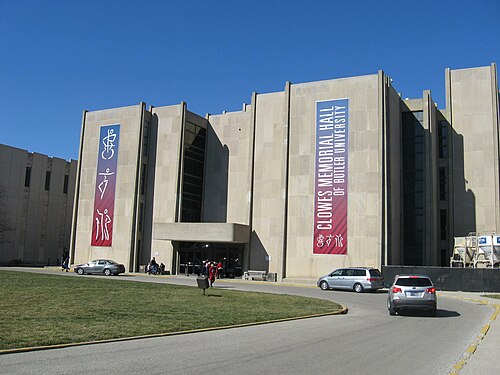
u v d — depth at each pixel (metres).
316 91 45.22
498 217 44.88
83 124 57.00
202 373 8.91
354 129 43.16
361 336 14.20
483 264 38.97
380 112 42.34
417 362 10.48
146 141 53.62
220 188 52.41
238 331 14.86
